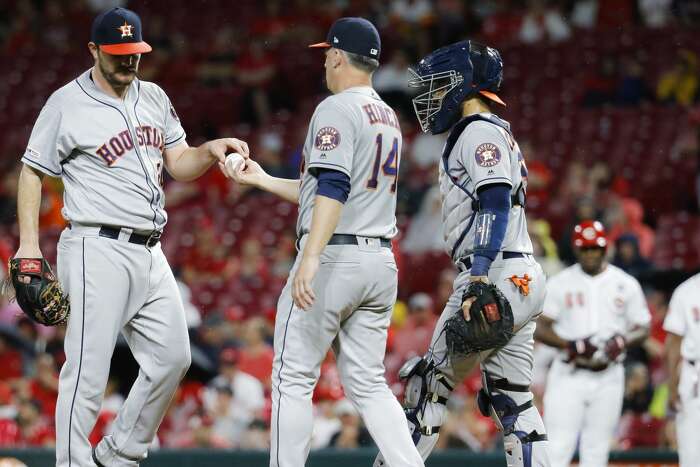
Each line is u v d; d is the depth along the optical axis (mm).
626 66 60375
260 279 46219
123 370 34438
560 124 57406
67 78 68938
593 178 50188
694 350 25328
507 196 18531
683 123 55406
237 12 71312
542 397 35125
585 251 29547
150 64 67938
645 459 28984
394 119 18859
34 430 32812
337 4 69250
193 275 47406
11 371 37000
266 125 61844
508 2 66875
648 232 47094
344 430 32625
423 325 39500
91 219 18719
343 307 18188
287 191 20672
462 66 19469
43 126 18750
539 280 19609
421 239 49375
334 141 17719
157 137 19609
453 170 19438
